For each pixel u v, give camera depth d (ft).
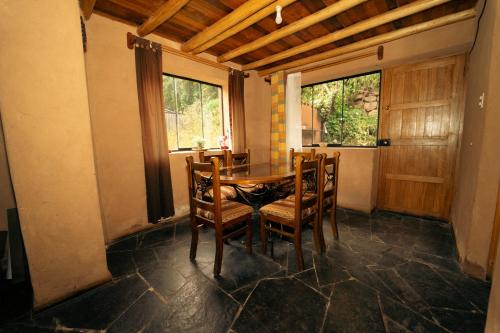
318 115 11.94
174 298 4.60
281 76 11.78
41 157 4.19
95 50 6.75
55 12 4.17
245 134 12.17
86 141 4.72
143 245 7.06
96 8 6.61
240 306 4.33
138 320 4.06
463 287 4.71
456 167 7.94
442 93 8.05
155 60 8.11
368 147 10.14
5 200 5.45
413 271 5.33
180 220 9.31
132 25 7.61
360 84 10.48
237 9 6.52
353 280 5.05
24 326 3.98
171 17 7.25
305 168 5.37
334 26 7.82
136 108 7.84
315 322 3.92
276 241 7.18
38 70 4.06
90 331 3.86
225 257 6.21
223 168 8.06
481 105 5.05
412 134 8.80
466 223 5.48
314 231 6.24
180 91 10.23
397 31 8.00
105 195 7.12
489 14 4.97
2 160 5.35
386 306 4.25
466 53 7.49
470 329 3.69
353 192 9.80
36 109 4.08
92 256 4.93
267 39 8.27
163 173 8.50
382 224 8.27
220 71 10.92
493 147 4.61
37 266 4.25
